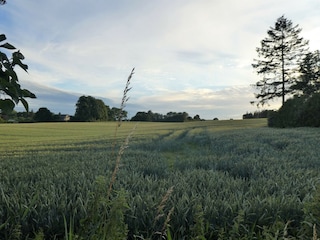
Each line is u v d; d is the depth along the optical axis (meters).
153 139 20.45
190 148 16.67
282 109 37.19
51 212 3.16
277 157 8.39
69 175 5.59
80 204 3.26
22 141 25.14
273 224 2.80
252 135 18.88
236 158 8.13
